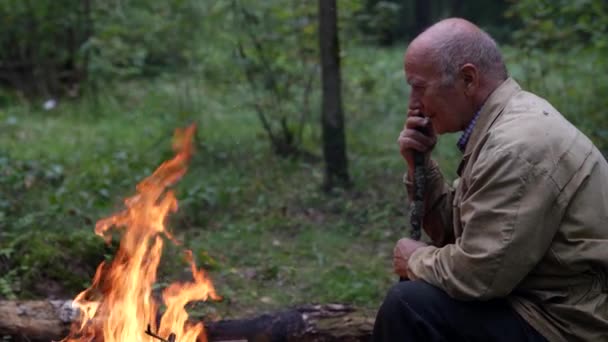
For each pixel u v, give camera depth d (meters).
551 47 8.09
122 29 9.74
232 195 6.47
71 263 4.71
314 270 5.19
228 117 9.07
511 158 2.76
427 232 3.49
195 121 8.22
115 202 6.29
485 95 2.97
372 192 6.71
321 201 6.46
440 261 2.91
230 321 3.89
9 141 8.29
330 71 6.54
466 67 2.95
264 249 5.55
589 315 2.81
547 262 2.83
